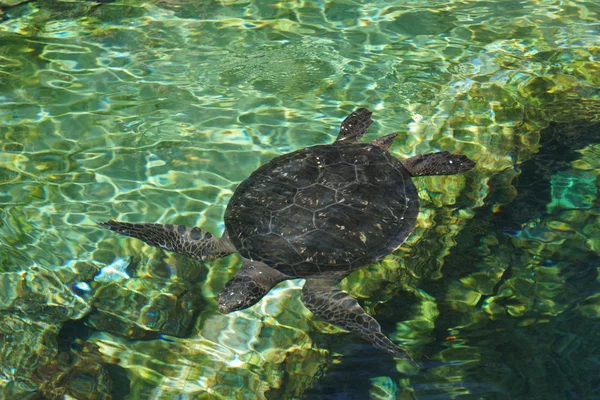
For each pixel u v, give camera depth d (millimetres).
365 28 7105
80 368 3705
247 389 3598
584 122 5672
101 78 6270
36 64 6430
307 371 3686
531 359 3617
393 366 3662
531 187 5004
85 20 7203
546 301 4027
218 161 5305
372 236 4094
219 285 4355
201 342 3918
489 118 5730
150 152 5402
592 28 7055
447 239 4578
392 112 5816
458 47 6770
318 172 4418
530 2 7621
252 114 5824
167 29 7062
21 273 4359
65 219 4785
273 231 4117
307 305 3879
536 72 6355
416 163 4742
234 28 7090
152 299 4223
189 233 4367
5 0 7531
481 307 4035
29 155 5348
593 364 3539
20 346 3842
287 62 6527
